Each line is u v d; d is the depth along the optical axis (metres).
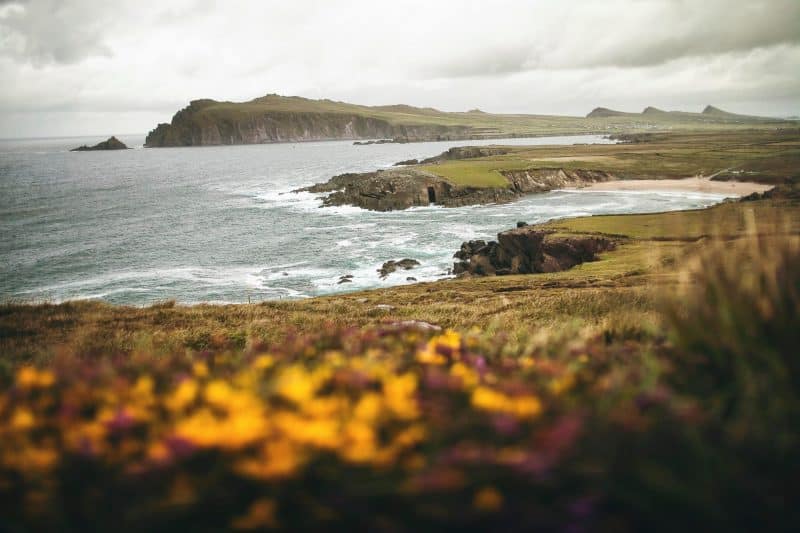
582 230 65.75
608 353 4.17
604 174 141.62
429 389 2.95
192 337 11.91
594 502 1.99
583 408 2.49
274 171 196.88
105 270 62.50
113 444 2.43
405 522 1.96
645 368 3.30
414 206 109.50
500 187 119.62
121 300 51.16
